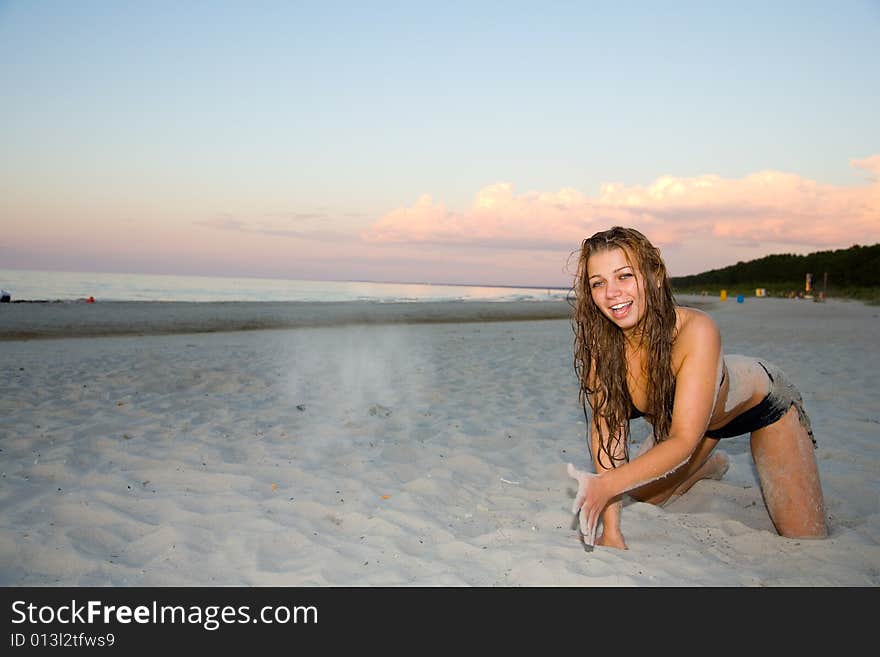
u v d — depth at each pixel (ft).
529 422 18.28
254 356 33.04
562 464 14.32
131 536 9.90
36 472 12.76
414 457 14.57
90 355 32.76
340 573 8.83
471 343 42.14
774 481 10.26
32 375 25.30
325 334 49.37
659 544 9.91
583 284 9.11
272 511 10.93
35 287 140.87
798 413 10.18
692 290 211.00
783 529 10.37
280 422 17.65
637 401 9.41
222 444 15.15
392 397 21.71
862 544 9.70
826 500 12.02
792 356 32.14
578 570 8.87
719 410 9.65
